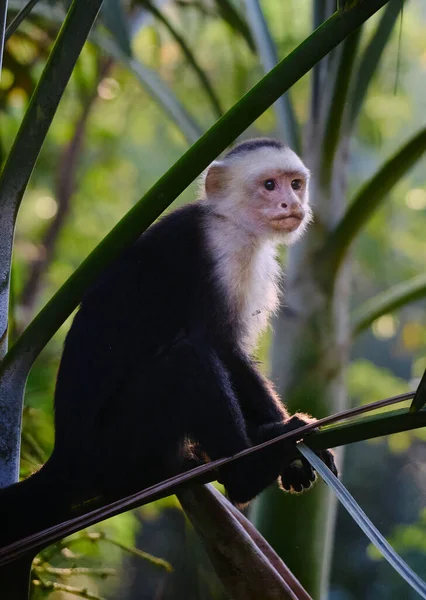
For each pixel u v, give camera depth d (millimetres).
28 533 5766
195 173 4602
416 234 19453
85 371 6445
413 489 26219
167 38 13586
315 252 8180
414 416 4293
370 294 22625
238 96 12406
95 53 11094
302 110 14602
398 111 16578
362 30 7641
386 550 3865
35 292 15672
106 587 23562
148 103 18094
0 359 5219
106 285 6699
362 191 7816
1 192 5102
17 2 8969
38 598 6840
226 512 5293
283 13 14164
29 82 9508
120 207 19984
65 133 15938
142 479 6441
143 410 6418
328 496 7957
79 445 6246
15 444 5141
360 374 16625
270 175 7949
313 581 7859
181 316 6895
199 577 6410
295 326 8125
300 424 6336
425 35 17000
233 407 6402
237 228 7801
